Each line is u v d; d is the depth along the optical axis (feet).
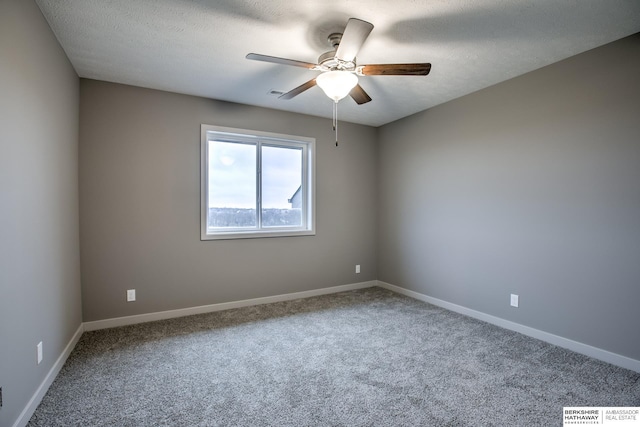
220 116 11.57
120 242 10.06
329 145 14.05
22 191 5.45
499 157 10.05
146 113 10.36
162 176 10.62
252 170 12.62
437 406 6.02
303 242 13.47
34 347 5.88
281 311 11.57
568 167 8.38
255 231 12.55
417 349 8.44
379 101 11.73
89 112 9.59
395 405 6.05
